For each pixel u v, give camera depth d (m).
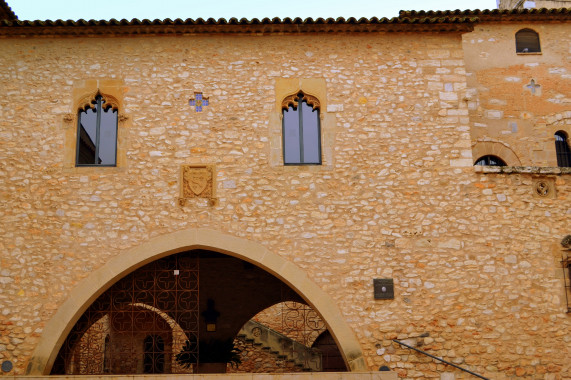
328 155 14.18
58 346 13.16
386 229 13.86
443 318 13.49
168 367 20.83
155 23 14.22
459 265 13.76
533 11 16.80
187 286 15.43
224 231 13.70
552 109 17.02
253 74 14.52
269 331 21.88
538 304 13.68
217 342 17.77
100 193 13.81
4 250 13.48
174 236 13.62
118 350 20.06
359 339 13.33
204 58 14.55
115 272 13.43
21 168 13.88
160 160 14.01
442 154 14.28
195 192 13.86
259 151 14.12
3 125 14.06
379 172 14.13
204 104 14.33
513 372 13.33
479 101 16.88
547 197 14.25
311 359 21.55
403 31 14.76
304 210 13.87
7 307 13.23
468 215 14.02
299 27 14.48
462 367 13.27
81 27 14.23
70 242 13.55
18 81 14.28
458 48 14.88
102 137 14.21
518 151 16.70
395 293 13.56
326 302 13.45
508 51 17.22
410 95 14.56
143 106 14.27
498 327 13.52
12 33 14.33
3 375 12.86
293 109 14.52
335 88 14.54
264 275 18.20
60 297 13.30
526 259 13.88
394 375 12.01
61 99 14.24
